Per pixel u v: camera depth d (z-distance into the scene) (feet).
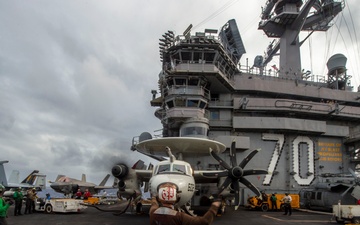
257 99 132.57
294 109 132.67
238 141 123.24
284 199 89.40
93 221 64.49
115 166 72.74
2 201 32.14
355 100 147.84
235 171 66.18
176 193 14.70
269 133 132.26
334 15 151.84
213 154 70.18
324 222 71.77
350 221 67.41
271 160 129.90
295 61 153.99
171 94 122.72
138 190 75.00
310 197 110.42
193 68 119.65
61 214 79.30
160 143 80.02
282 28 159.63
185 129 120.06
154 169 57.98
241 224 64.13
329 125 137.59
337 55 156.76
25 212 80.23
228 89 134.21
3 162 161.27
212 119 132.77
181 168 56.13
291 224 66.33
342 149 138.82
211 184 87.04
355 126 148.05
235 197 66.64
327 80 160.45
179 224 13.19
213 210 13.29
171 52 126.82
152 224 13.55
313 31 156.04
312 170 132.77
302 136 135.64
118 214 77.71
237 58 149.18
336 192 98.07
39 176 203.31
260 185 126.72
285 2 151.74
